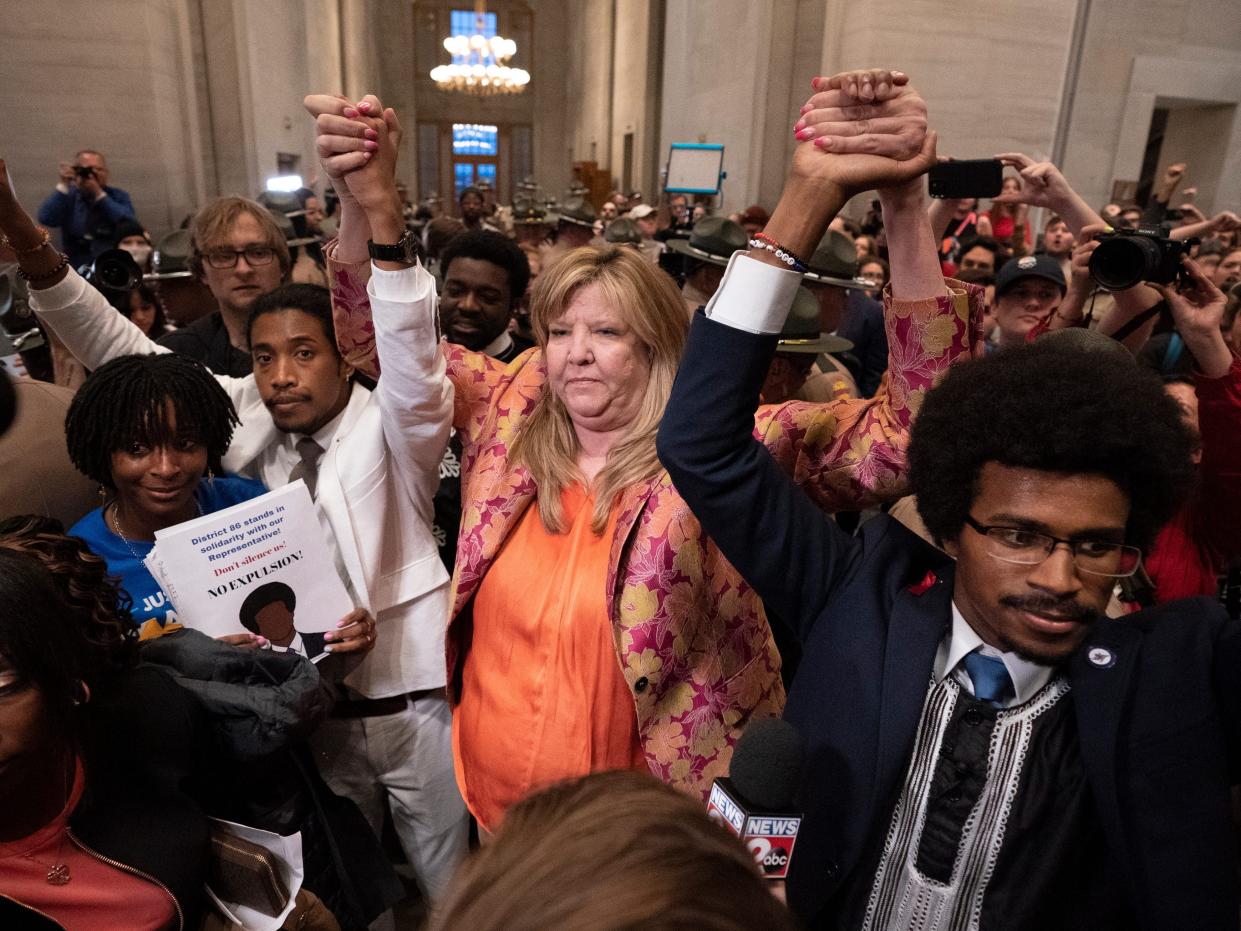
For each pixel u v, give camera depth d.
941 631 0.89
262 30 10.00
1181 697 0.78
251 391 1.81
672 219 9.53
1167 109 11.73
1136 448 0.73
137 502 1.45
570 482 1.41
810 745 0.92
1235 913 0.74
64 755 0.99
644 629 1.28
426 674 1.72
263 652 1.30
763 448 0.98
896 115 0.84
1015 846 0.82
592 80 21.64
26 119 7.77
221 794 1.31
